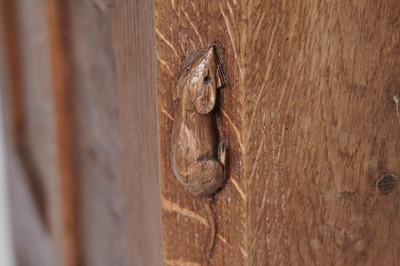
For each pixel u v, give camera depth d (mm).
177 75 315
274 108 312
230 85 308
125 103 374
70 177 498
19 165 643
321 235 335
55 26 456
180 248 337
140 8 332
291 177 322
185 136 312
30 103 561
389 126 332
